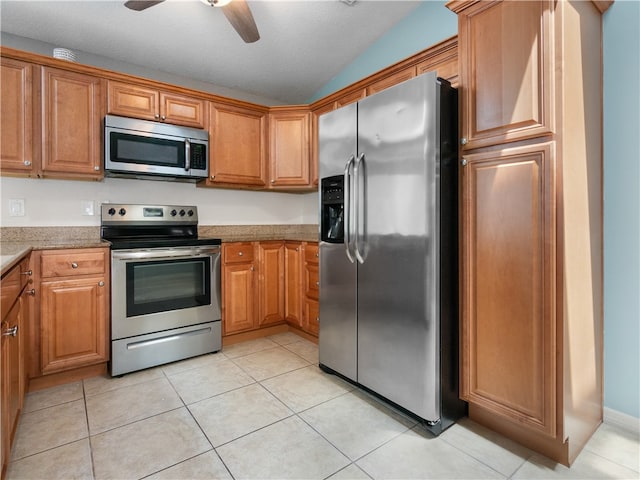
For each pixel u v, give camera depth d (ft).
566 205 4.81
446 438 5.69
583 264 5.30
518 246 5.13
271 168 11.27
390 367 6.40
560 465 5.05
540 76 4.84
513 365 5.24
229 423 6.11
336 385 7.54
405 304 6.09
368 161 6.70
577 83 5.09
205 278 9.23
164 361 8.54
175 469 4.98
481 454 5.29
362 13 9.13
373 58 10.31
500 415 5.44
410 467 5.02
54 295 7.28
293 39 9.77
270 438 5.70
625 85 5.68
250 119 10.88
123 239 9.39
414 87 5.84
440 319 5.77
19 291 5.73
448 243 5.86
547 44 4.78
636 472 4.89
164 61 9.98
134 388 7.38
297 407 6.64
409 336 6.04
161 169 9.09
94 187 9.30
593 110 5.57
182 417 6.29
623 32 5.68
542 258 4.89
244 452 5.35
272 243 10.67
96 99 8.38
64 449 5.37
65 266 7.39
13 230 8.31
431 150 5.63
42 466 5.00
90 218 9.22
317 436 5.75
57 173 8.00
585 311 5.38
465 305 5.81
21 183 8.39
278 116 11.25
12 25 8.08
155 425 6.04
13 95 7.45
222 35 9.11
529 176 4.99
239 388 7.39
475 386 5.75
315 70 11.23
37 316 7.11
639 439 5.58
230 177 10.48
